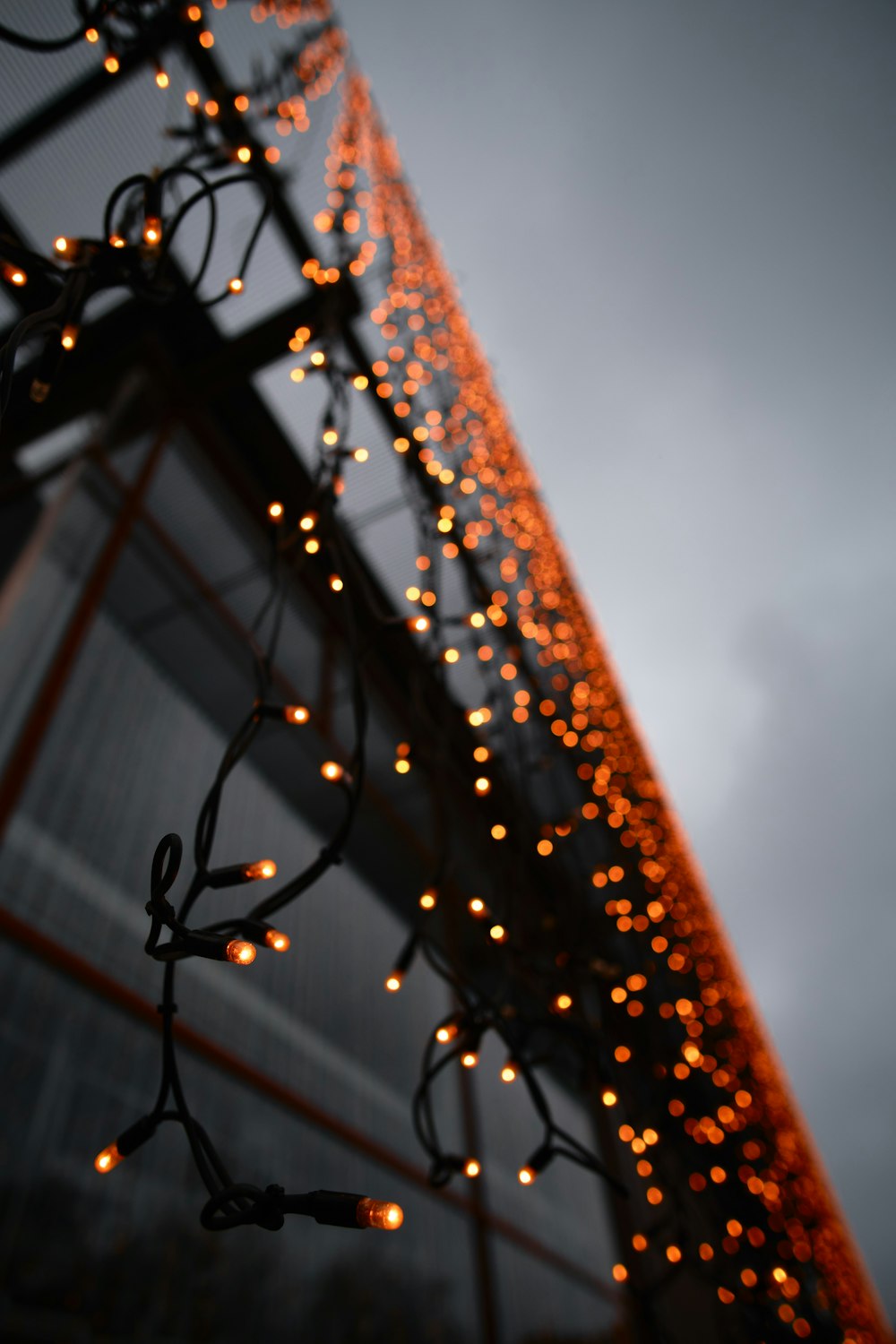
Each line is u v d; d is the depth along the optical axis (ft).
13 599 7.80
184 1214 6.46
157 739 8.63
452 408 13.10
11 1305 5.06
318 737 10.78
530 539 17.88
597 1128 13.55
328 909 9.68
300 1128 7.84
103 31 3.85
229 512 11.56
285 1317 6.84
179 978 7.44
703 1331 13.12
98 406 10.37
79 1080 6.14
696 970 22.24
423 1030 10.55
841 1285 21.74
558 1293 10.66
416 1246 8.71
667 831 25.98
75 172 9.73
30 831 6.76
